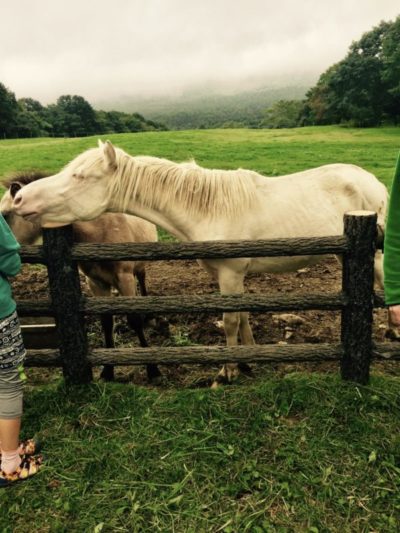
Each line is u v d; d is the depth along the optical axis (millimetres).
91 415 2666
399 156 1599
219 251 2660
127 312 2775
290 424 2545
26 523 2057
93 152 2926
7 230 1951
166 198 3021
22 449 2369
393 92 45531
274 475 2234
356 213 2586
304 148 21250
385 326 4043
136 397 2789
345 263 2688
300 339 3900
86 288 5047
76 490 2199
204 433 2496
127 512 2084
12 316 2049
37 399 2818
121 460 2352
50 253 2650
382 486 2154
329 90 55938
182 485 2188
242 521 2006
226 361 2824
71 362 2846
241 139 27078
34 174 3537
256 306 2748
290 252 2654
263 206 3166
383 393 2717
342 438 2434
